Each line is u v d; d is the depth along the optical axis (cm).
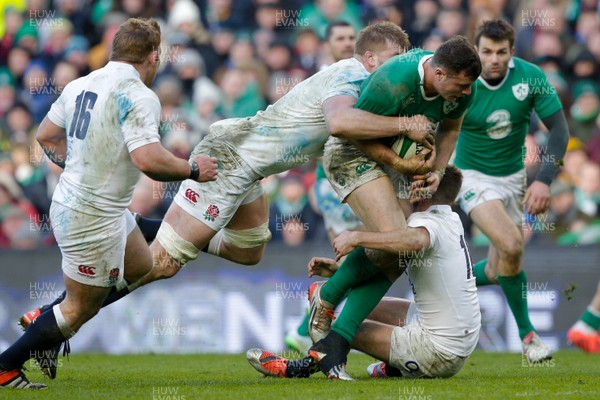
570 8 5084
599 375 2459
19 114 4650
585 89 4741
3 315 3647
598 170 4225
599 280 3625
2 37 5281
